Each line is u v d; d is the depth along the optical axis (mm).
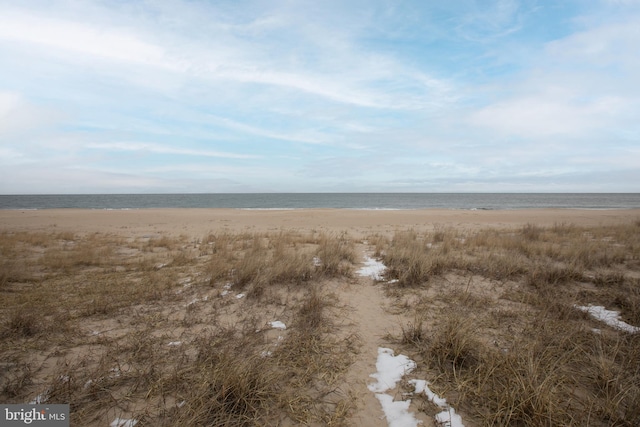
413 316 4816
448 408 2754
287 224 22109
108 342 3947
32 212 34938
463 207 57625
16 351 3721
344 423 2596
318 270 6879
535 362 3123
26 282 6805
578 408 2699
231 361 3201
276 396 2895
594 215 29484
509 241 10680
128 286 6406
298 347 3732
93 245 11805
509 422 2529
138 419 2623
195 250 11133
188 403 2703
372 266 7961
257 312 4969
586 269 7285
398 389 3035
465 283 6328
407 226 20375
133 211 36562
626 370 3127
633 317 4379
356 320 4695
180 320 4668
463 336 3590
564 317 4488
